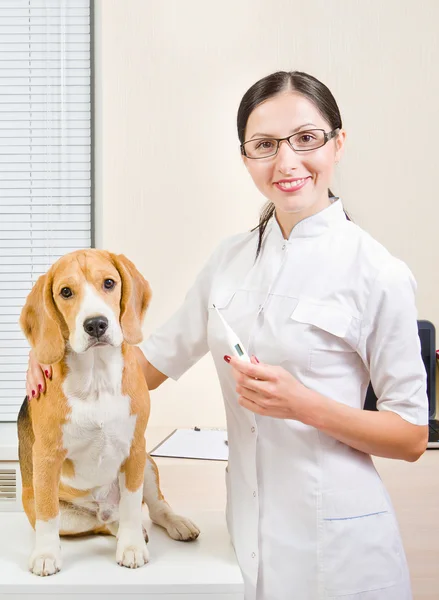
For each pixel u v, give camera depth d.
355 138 2.21
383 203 2.23
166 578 1.00
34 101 2.14
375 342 1.08
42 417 0.98
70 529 1.12
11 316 2.17
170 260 2.21
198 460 1.72
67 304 0.97
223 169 2.20
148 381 1.35
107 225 2.20
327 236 1.14
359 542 1.07
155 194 2.20
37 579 0.98
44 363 0.97
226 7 2.17
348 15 2.19
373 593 1.08
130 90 2.17
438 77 2.21
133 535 1.05
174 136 2.19
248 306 1.15
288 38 2.19
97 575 1.00
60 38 2.14
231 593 0.99
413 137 2.22
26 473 1.11
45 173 2.16
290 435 1.09
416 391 1.07
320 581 1.06
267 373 1.00
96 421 0.97
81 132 2.17
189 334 1.32
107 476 1.03
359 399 1.13
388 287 1.06
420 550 1.75
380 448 1.06
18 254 2.17
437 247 2.24
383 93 2.21
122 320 1.02
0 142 2.15
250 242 1.26
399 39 2.20
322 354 1.08
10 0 2.12
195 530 1.14
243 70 2.19
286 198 1.08
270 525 1.09
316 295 1.09
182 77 2.18
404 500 1.76
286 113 1.05
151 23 2.16
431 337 2.12
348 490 1.08
